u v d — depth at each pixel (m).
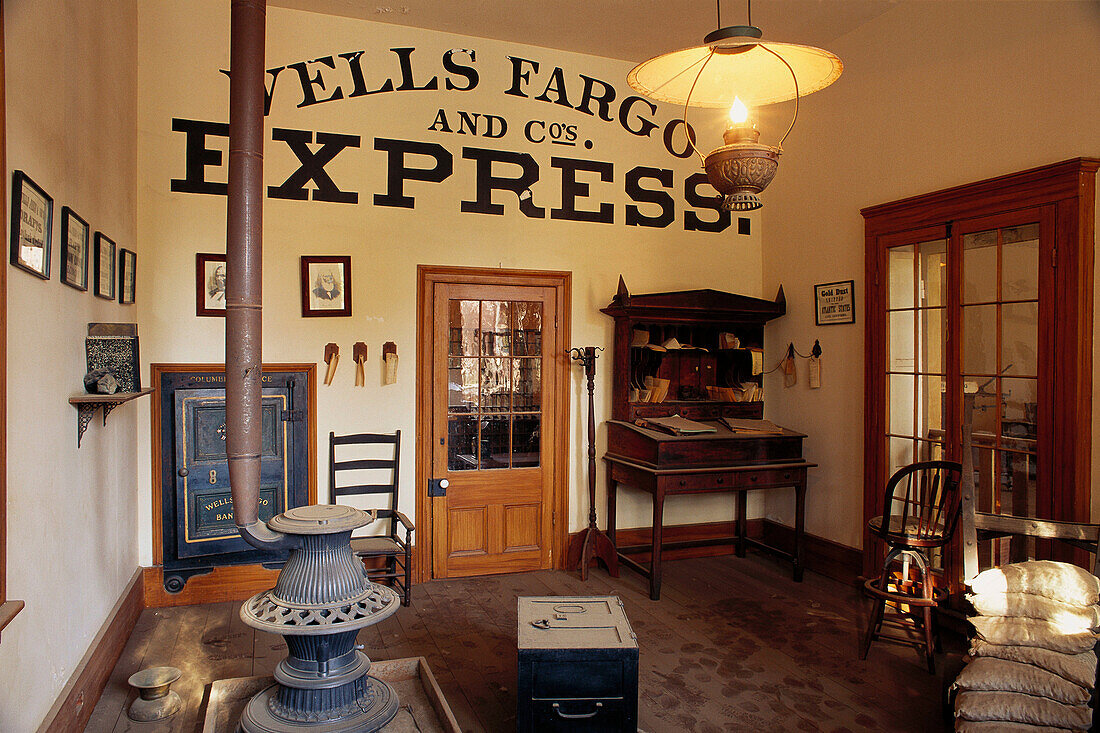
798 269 5.47
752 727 3.05
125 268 3.90
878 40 4.75
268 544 2.75
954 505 4.08
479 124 5.05
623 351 5.22
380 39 4.82
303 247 4.64
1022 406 3.81
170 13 4.40
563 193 5.27
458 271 4.97
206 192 4.45
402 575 4.53
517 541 5.18
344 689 2.73
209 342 4.46
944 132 4.29
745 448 4.96
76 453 2.94
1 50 2.04
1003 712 2.56
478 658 3.71
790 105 5.54
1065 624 2.70
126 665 3.57
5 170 2.12
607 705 2.79
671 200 5.61
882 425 4.67
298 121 4.64
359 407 4.77
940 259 4.29
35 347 2.44
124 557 3.95
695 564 5.46
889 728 3.05
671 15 4.73
